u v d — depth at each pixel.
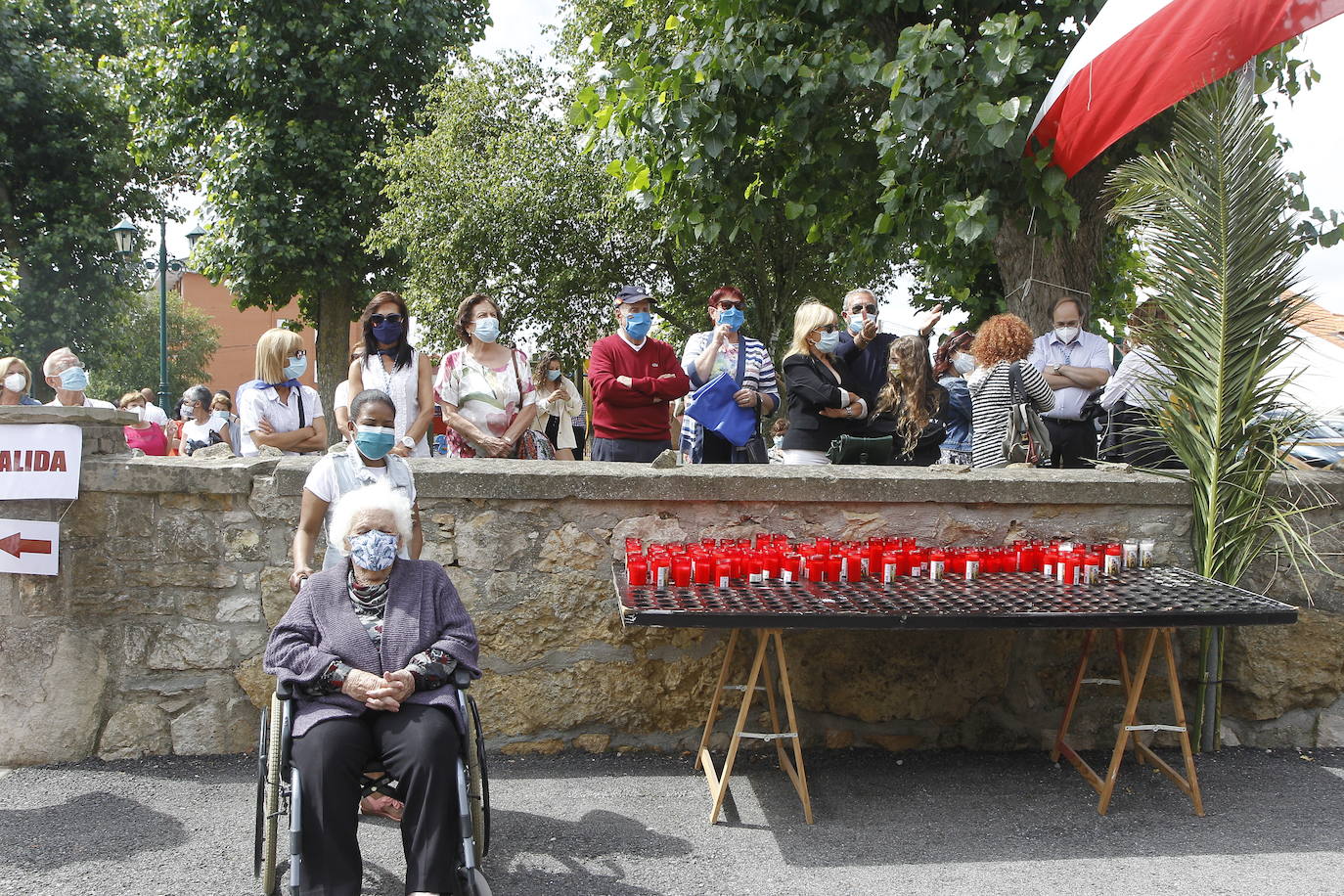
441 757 3.02
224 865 3.53
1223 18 5.45
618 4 14.97
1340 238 5.63
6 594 4.46
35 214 21.41
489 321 5.61
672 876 3.48
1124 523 4.86
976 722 4.86
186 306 44.12
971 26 7.14
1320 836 3.87
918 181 6.84
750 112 7.53
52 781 4.30
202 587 4.58
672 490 4.59
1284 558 4.93
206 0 17.86
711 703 4.46
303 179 18.67
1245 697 4.95
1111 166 7.30
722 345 5.84
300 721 3.10
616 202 14.88
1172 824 3.99
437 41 19.17
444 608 3.41
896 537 4.56
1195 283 4.71
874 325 5.73
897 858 3.64
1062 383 5.99
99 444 4.61
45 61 21.00
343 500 3.42
